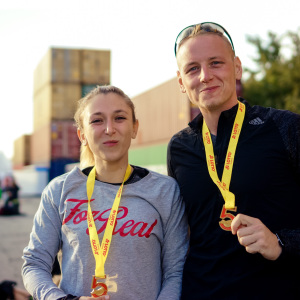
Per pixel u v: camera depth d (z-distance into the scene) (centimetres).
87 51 1318
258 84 2019
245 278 158
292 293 157
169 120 786
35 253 172
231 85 180
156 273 173
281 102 1888
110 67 1338
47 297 156
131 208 173
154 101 849
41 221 177
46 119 1263
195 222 177
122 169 181
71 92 1273
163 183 184
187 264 176
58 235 176
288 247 152
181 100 746
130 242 166
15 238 739
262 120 174
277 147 164
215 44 177
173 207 182
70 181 179
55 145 1203
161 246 182
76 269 166
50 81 1258
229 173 169
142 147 891
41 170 1296
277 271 158
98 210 172
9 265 538
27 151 1590
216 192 171
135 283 164
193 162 182
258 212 163
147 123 883
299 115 167
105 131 174
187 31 185
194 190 177
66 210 173
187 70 182
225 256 163
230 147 173
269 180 162
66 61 1291
